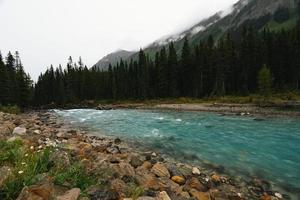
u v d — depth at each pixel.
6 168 6.03
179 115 36.22
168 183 9.06
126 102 72.06
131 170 9.19
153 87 76.19
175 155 14.24
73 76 83.06
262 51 67.00
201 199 8.17
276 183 10.30
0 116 23.78
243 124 26.00
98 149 13.76
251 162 12.98
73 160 8.80
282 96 54.56
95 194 5.92
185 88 71.31
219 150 15.35
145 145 16.67
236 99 53.97
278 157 13.85
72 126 25.73
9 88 56.31
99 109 56.25
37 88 80.50
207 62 68.19
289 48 66.00
